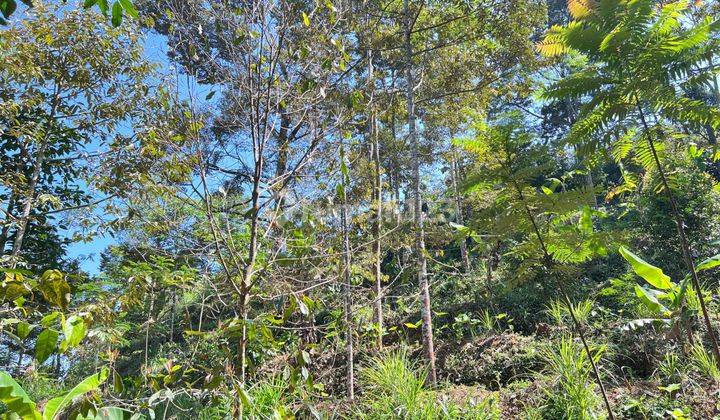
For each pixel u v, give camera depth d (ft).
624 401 15.47
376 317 25.45
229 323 9.78
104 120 21.08
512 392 18.19
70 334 6.26
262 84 12.06
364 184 21.98
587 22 12.78
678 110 11.60
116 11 5.22
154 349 25.84
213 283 11.69
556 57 26.55
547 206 12.65
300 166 12.12
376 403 16.74
